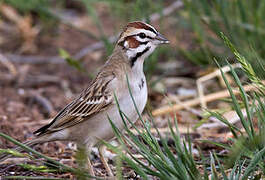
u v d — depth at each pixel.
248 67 7.88
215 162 8.83
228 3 12.95
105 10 17.98
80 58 15.65
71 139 9.03
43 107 12.78
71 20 17.44
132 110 8.63
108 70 8.81
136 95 8.62
